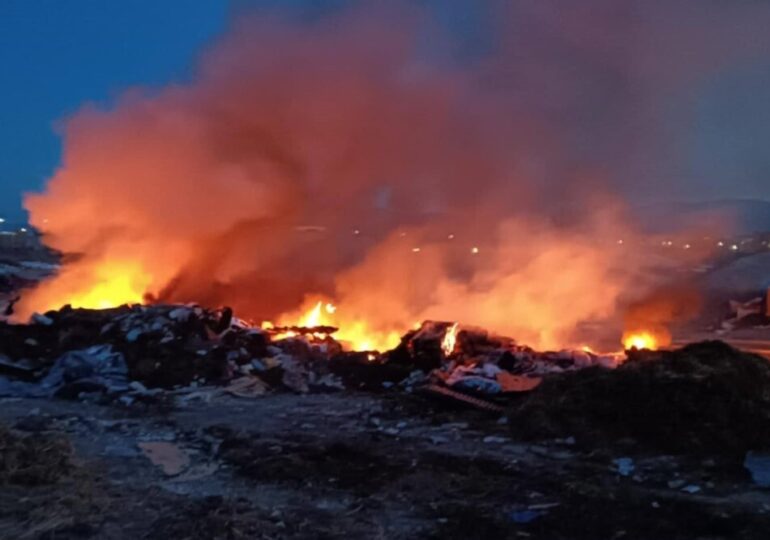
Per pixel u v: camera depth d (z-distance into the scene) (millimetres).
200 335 10234
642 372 7477
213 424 7508
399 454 6645
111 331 10234
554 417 7301
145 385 9031
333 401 8633
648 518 5266
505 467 6320
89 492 5430
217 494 5625
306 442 6945
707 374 7320
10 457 5781
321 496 5652
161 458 6449
